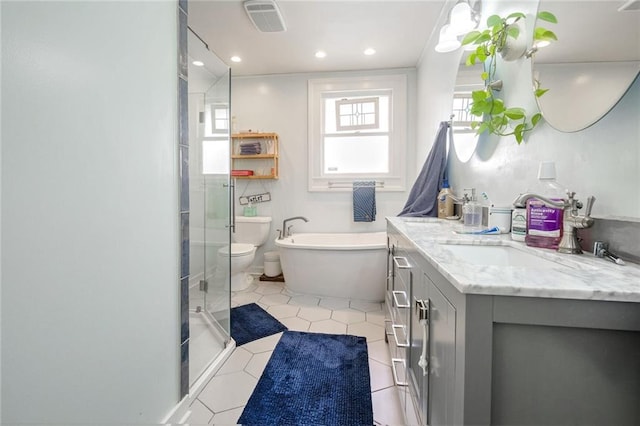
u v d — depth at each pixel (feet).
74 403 2.48
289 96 10.61
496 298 1.75
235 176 10.21
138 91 3.18
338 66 9.95
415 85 10.05
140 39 3.21
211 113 6.42
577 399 1.74
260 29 7.63
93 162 2.62
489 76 4.60
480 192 5.17
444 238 3.58
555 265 2.55
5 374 2.03
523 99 3.77
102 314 2.74
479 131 4.80
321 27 7.61
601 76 2.54
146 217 3.32
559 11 3.04
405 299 3.80
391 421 4.02
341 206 10.57
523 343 1.76
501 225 3.93
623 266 2.22
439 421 2.32
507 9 4.16
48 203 2.26
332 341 6.12
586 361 1.73
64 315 2.39
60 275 2.35
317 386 4.73
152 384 3.43
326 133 10.86
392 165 10.33
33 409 2.19
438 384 2.35
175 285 3.87
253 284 9.86
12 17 2.02
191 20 7.30
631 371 1.71
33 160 2.15
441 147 6.82
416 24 7.48
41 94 2.19
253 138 10.64
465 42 4.53
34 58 2.15
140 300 3.23
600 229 2.58
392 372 5.06
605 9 2.48
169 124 3.73
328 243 10.12
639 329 1.67
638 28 2.20
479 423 1.76
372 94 10.49
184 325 4.03
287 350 5.78
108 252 2.80
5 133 1.99
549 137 3.29
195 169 5.96
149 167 3.36
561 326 1.72
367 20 7.32
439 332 2.32
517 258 3.19
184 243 4.02
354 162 10.83
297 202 10.73
